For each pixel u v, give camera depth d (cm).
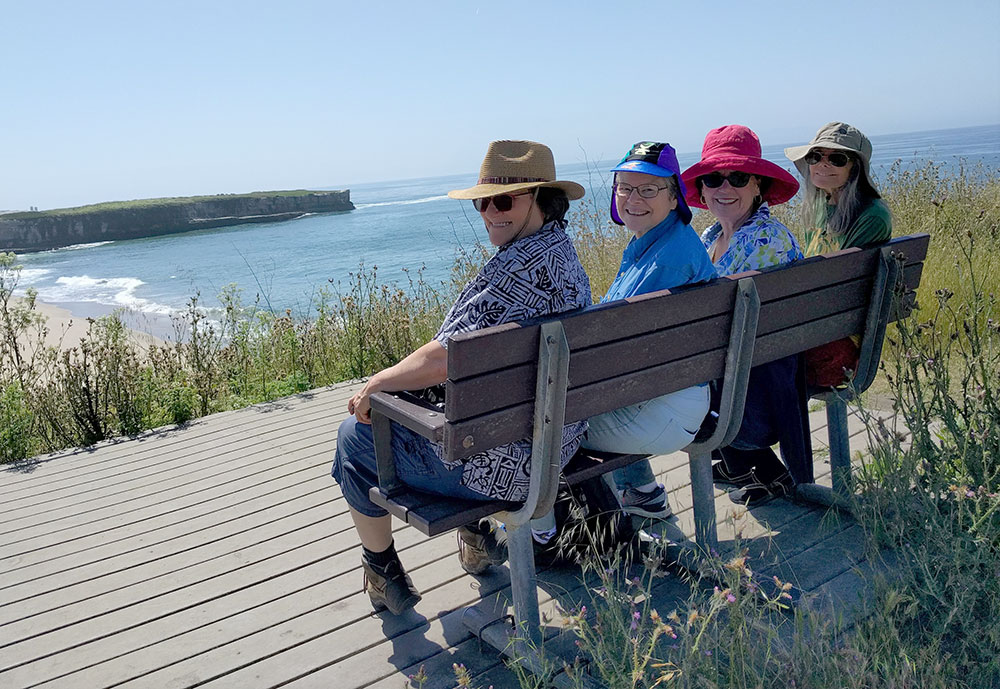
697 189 332
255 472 436
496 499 224
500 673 242
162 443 504
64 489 432
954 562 231
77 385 560
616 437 252
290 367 705
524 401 206
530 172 228
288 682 247
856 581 263
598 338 214
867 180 313
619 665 210
